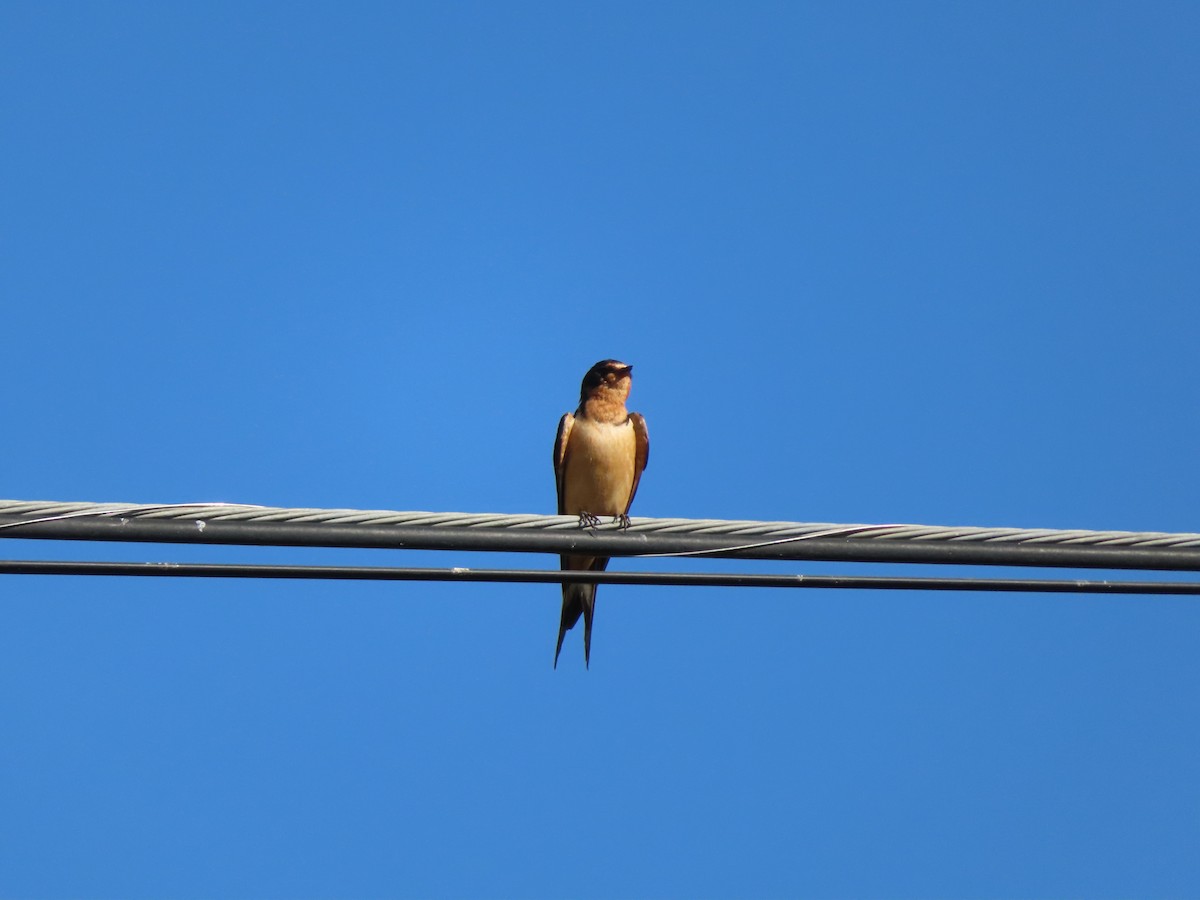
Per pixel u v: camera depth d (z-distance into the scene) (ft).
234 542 36.86
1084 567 39.93
